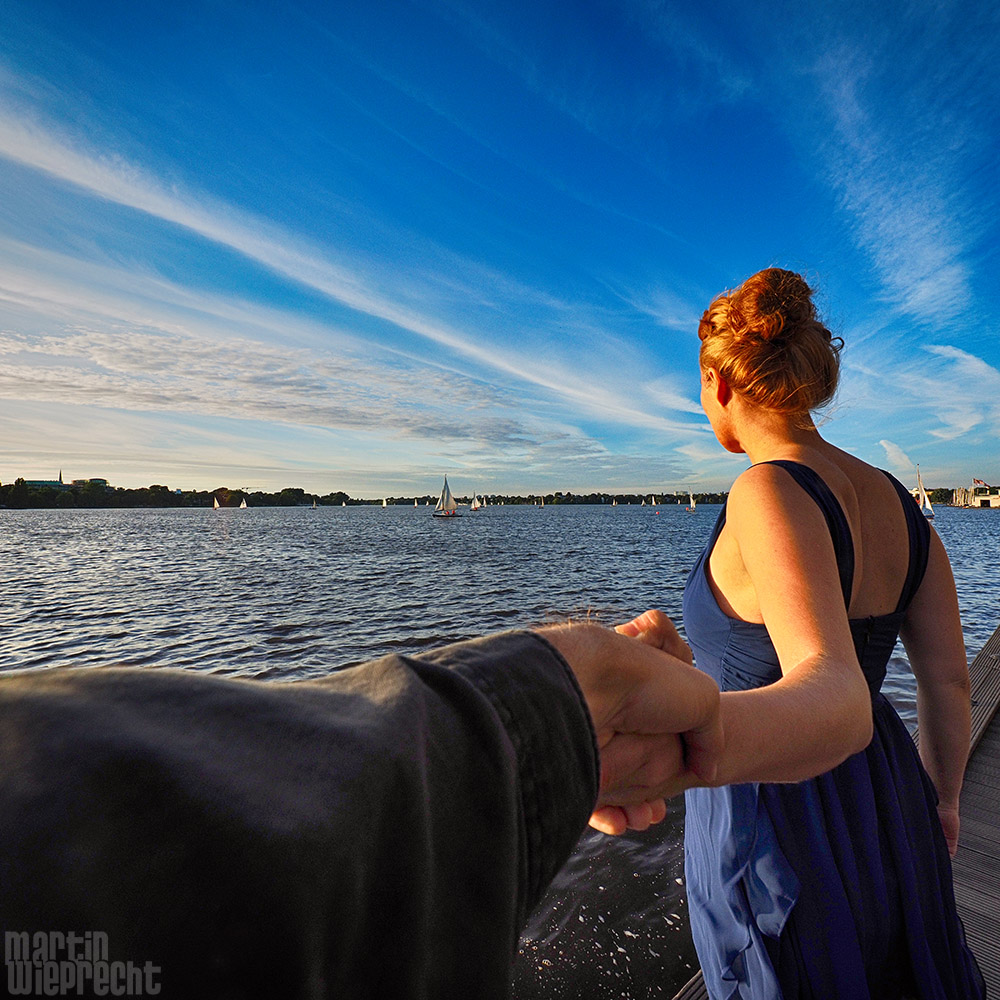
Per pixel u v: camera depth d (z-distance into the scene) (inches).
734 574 52.7
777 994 46.5
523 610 710.5
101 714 8.2
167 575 1209.4
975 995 51.2
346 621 673.6
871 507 52.2
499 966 11.6
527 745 13.8
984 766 130.6
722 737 21.8
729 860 50.6
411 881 10.2
